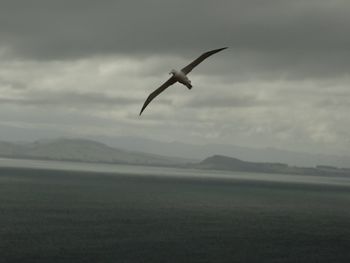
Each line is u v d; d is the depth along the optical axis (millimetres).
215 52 9680
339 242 86125
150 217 111000
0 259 60938
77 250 68375
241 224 105562
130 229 90375
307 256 72125
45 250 67375
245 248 75938
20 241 73188
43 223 93312
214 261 65688
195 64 9758
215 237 85250
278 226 105375
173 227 95438
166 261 63812
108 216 109312
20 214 105500
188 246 75250
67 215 107812
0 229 83375
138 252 68875
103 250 69125
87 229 88062
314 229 103000
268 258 69312
